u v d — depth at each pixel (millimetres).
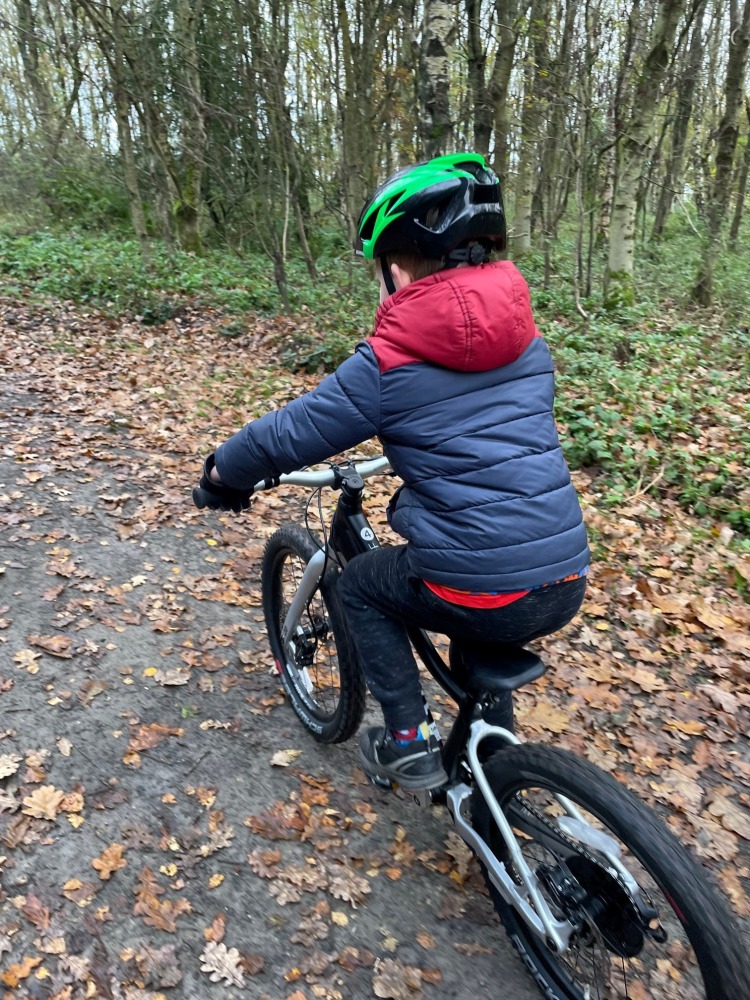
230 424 6871
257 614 3973
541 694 3506
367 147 14922
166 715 3174
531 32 11758
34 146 20453
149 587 4137
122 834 2594
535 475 1810
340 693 2736
